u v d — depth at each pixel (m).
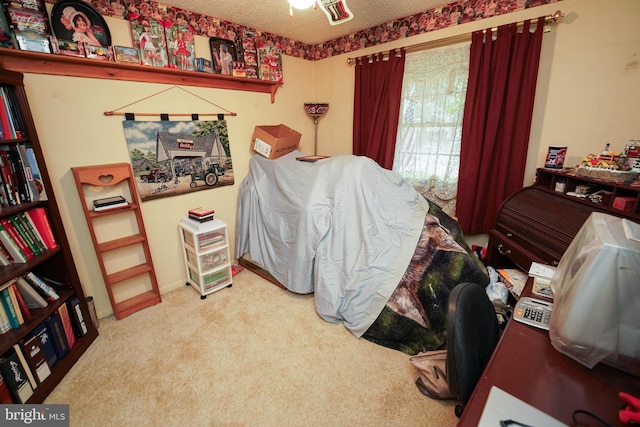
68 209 1.92
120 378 1.61
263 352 1.79
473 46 2.14
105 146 2.02
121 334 1.96
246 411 1.42
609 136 1.80
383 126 2.78
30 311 1.58
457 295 0.94
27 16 1.60
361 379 1.59
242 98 2.75
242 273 2.82
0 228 1.45
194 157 2.49
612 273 0.79
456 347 0.85
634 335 0.79
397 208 2.08
